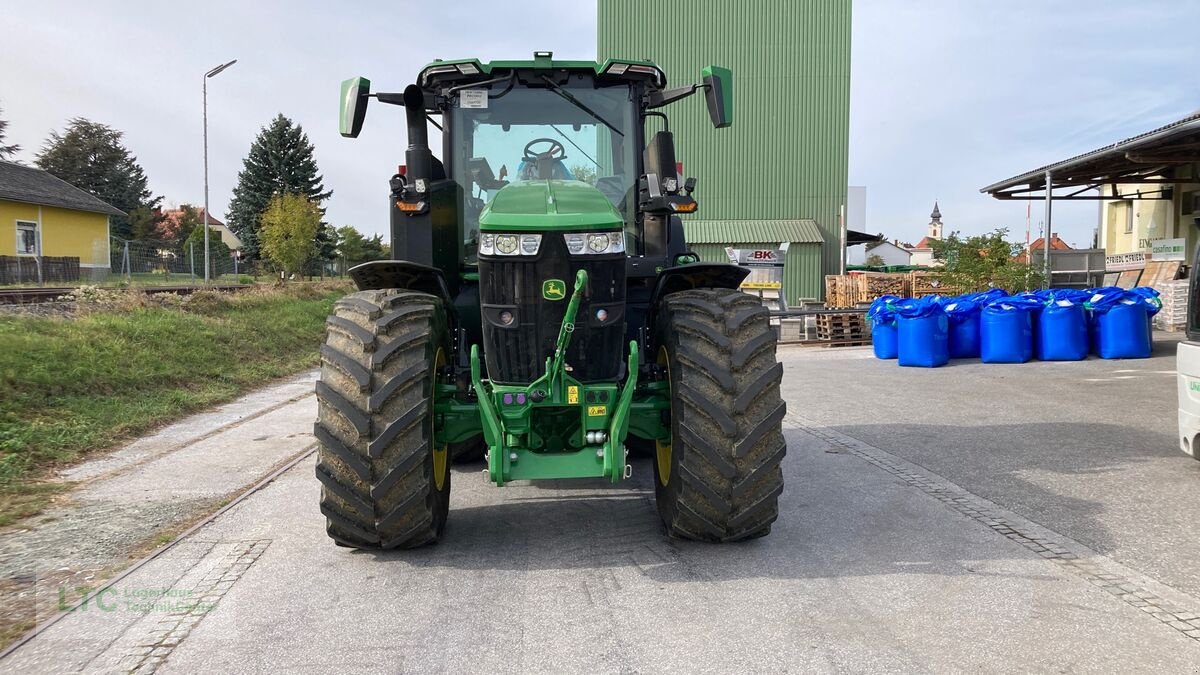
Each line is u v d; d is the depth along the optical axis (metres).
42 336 10.27
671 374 4.23
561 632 3.36
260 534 4.76
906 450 6.65
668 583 3.87
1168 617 3.37
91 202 38.72
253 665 3.11
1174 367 11.27
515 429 4.13
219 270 41.31
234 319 16.12
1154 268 18.81
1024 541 4.33
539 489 5.79
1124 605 3.49
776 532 4.60
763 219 29.73
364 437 3.88
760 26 29.30
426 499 4.05
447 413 4.35
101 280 30.59
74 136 69.38
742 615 3.48
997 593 3.65
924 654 3.08
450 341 4.80
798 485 5.62
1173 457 6.15
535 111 5.18
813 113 29.45
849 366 12.91
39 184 37.12
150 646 3.28
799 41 29.28
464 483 6.00
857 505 5.10
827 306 20.38
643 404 4.43
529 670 3.03
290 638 3.34
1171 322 15.54
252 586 3.93
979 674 2.92
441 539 4.61
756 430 4.04
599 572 4.05
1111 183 18.41
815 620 3.41
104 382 9.40
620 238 4.08
